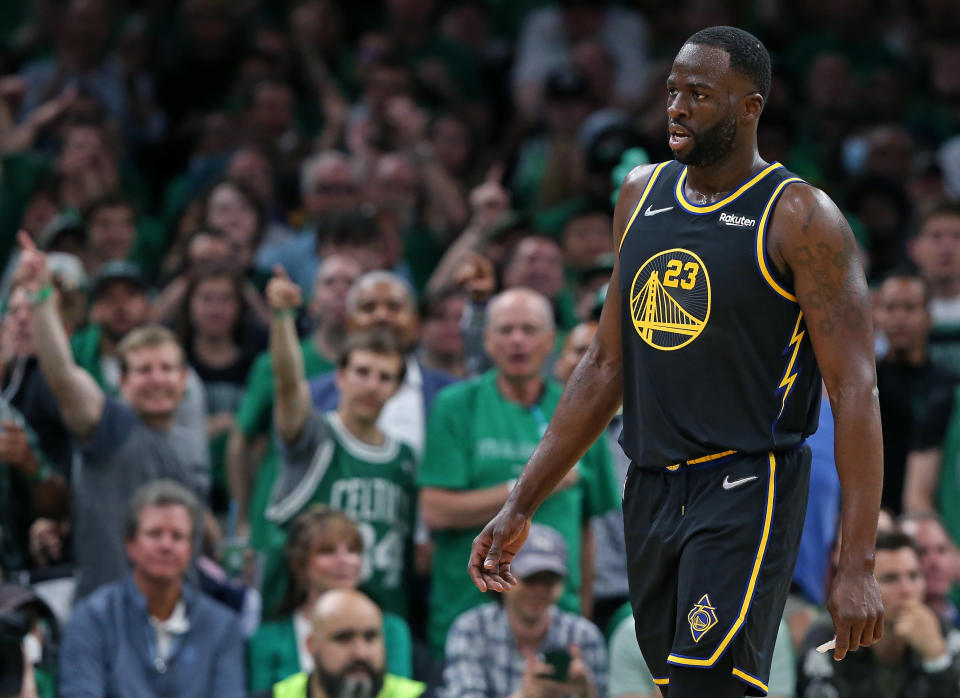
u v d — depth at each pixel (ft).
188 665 49.01
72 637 48.60
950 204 70.64
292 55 99.91
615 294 27.78
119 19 103.76
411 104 87.86
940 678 49.60
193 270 66.18
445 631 52.19
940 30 107.24
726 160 26.07
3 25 108.68
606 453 52.90
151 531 49.08
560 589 49.06
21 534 53.62
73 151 82.43
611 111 92.73
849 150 95.14
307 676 48.08
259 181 84.02
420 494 53.57
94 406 52.70
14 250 79.15
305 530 50.47
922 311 62.59
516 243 71.46
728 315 25.73
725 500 25.91
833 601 24.64
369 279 60.54
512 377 53.31
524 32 104.53
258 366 58.95
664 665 27.02
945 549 54.65
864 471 24.98
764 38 106.11
